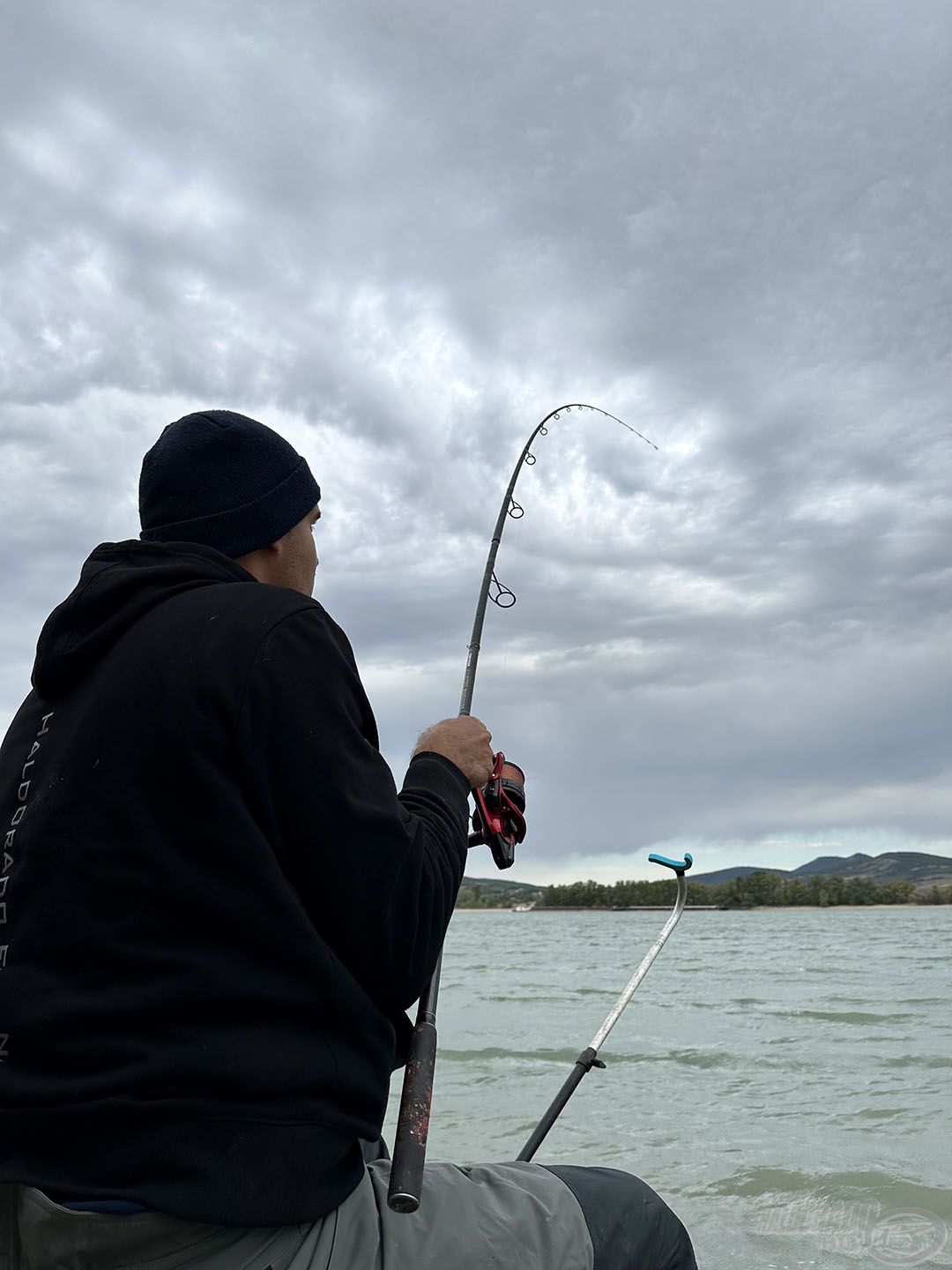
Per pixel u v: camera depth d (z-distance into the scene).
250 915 1.24
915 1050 8.15
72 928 1.23
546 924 73.38
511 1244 1.38
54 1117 1.18
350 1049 1.29
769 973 18.11
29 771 1.35
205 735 1.26
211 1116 1.18
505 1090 6.73
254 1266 1.20
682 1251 1.55
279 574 1.61
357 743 1.34
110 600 1.40
